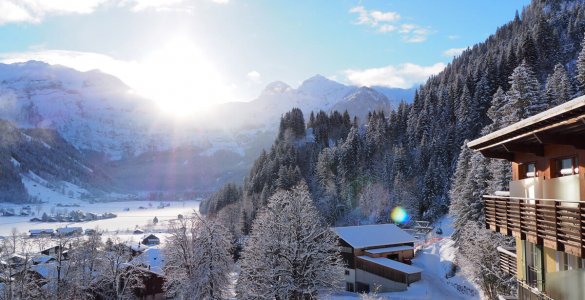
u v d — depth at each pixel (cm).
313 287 4206
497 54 14988
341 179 12300
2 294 4453
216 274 4500
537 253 1778
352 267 6625
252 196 12050
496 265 4216
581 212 1255
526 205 1606
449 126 12106
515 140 1680
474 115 11188
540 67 12812
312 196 11625
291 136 17200
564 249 1364
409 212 10269
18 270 4697
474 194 5569
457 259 5938
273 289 4125
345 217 11250
